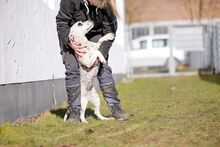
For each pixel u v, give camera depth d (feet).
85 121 20.53
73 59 20.66
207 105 26.66
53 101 28.04
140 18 116.67
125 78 68.33
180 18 117.29
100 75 21.16
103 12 20.45
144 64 84.23
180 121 20.10
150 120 20.68
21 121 21.16
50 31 28.19
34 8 24.58
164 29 85.61
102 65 21.06
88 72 20.42
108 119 21.20
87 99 20.79
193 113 23.02
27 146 15.42
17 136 17.24
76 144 15.52
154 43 84.23
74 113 20.80
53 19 29.27
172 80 62.49
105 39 20.42
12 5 20.67
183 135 16.60
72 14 20.43
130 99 32.91
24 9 22.63
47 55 27.07
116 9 20.45
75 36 19.99
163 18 117.29
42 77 25.61
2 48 19.15
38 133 17.87
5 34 19.57
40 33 25.67
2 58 19.08
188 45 74.02
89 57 20.10
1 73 18.90
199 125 18.79
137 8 116.37
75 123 20.26
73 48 20.12
